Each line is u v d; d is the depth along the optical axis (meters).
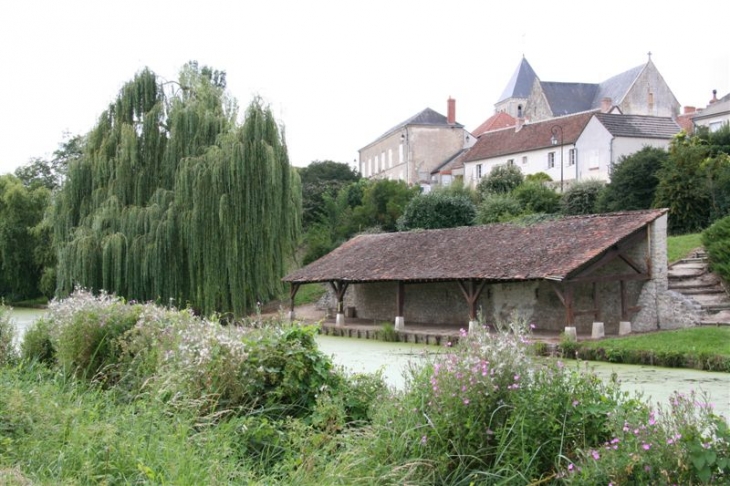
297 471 5.24
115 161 23.55
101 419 6.38
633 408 5.45
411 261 21.84
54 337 9.21
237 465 5.43
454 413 5.47
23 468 4.96
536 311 20.70
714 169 24.94
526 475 5.18
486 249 20.33
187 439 5.56
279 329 7.69
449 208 30.61
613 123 38.19
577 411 5.37
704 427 4.69
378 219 34.78
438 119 60.53
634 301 18.86
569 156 40.47
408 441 5.48
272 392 6.85
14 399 5.91
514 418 5.37
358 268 23.17
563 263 16.89
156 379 6.70
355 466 5.30
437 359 6.27
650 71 57.41
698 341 14.59
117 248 21.94
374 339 20.86
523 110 72.50
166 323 8.41
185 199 22.39
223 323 22.47
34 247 38.28
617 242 17.33
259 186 22.58
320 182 43.03
